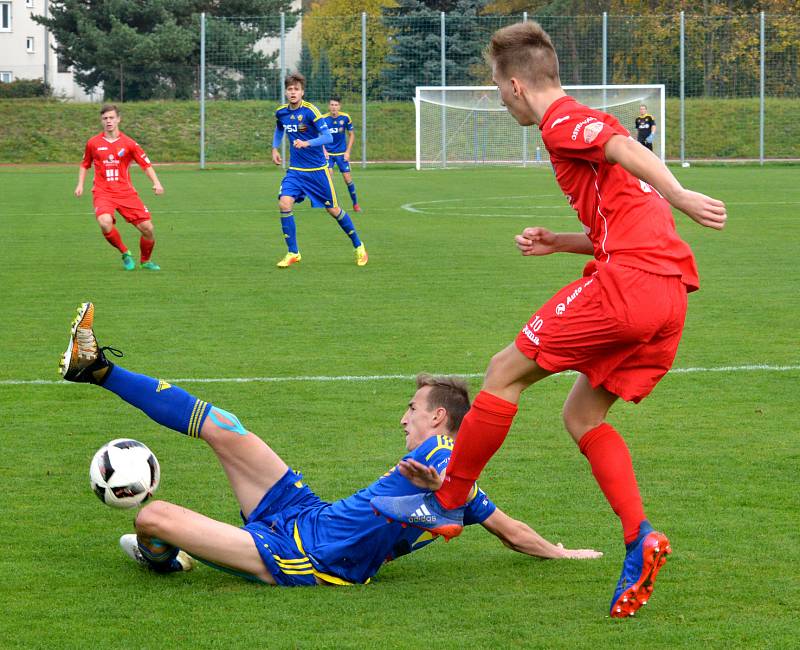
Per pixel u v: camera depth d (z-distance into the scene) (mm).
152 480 7516
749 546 7801
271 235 31172
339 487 9258
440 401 7348
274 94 79938
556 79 6789
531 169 68125
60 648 6066
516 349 6551
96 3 93000
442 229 32750
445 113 69125
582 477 9633
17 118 79375
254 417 11641
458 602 6797
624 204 6512
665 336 6551
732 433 11016
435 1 89188
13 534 8164
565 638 6180
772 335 16078
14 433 11055
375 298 19719
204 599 6852
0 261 25188
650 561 6332
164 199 44656
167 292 20453
